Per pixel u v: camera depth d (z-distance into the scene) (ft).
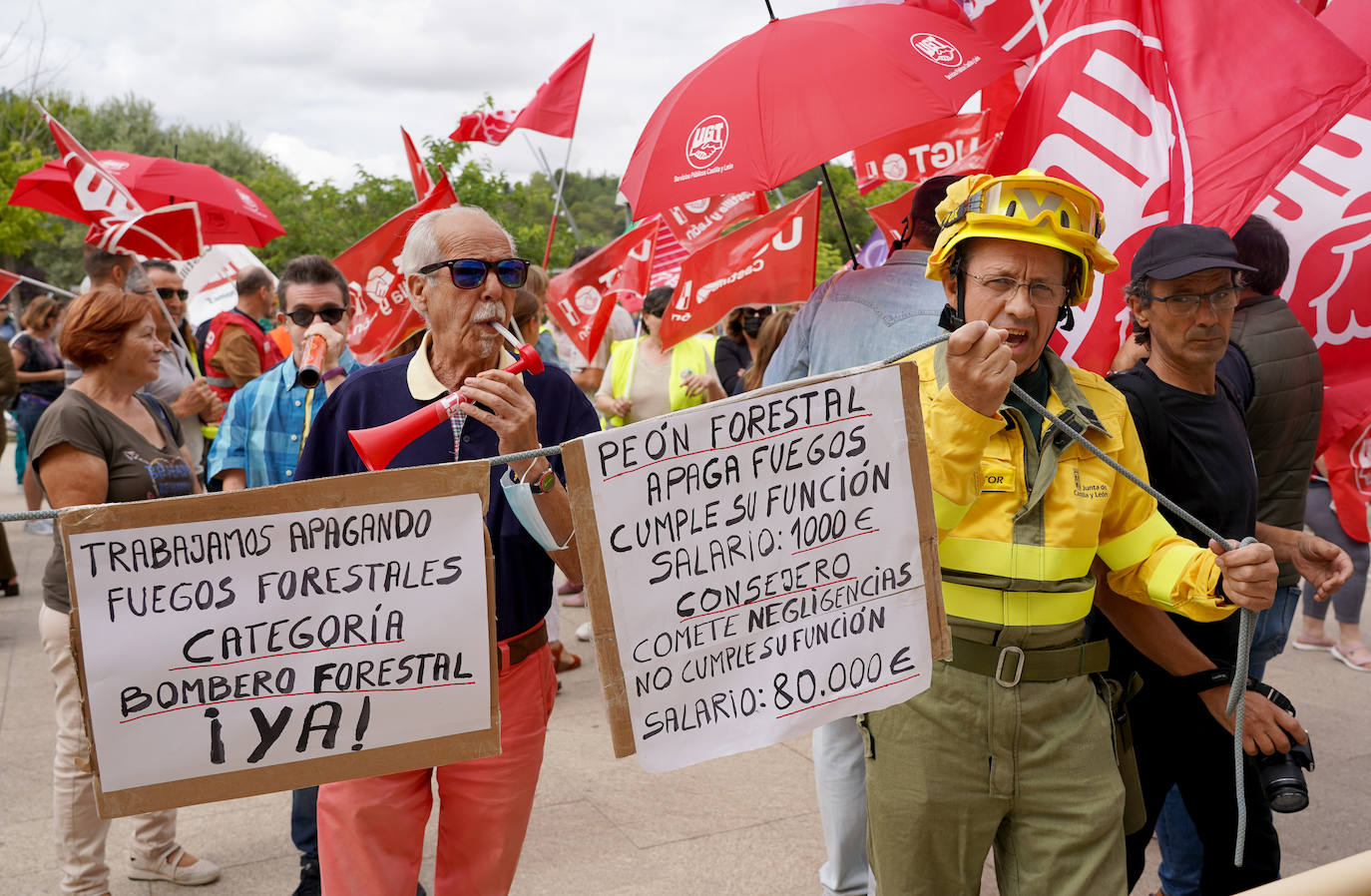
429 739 6.15
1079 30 10.18
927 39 10.50
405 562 6.04
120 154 21.79
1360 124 11.27
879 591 6.40
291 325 12.37
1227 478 8.57
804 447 6.23
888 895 7.28
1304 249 11.48
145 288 15.78
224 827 13.07
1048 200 6.82
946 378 7.13
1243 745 8.25
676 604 6.04
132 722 5.74
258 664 5.90
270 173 78.23
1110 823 6.98
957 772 7.03
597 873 11.66
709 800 13.47
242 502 5.79
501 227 8.13
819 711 6.31
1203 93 9.87
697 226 19.75
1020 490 6.98
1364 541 16.12
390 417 7.96
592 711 16.70
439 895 8.00
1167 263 8.30
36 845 12.39
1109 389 7.45
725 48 11.34
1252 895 3.85
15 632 21.16
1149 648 8.23
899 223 15.19
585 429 8.42
